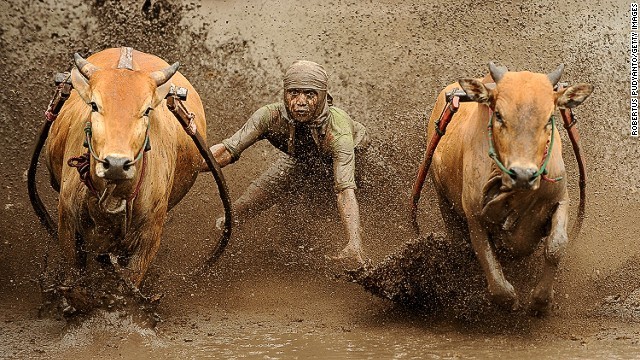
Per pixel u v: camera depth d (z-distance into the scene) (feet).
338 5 59.11
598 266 37.01
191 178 35.32
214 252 36.63
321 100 37.29
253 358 28.76
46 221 35.76
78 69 28.32
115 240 30.09
